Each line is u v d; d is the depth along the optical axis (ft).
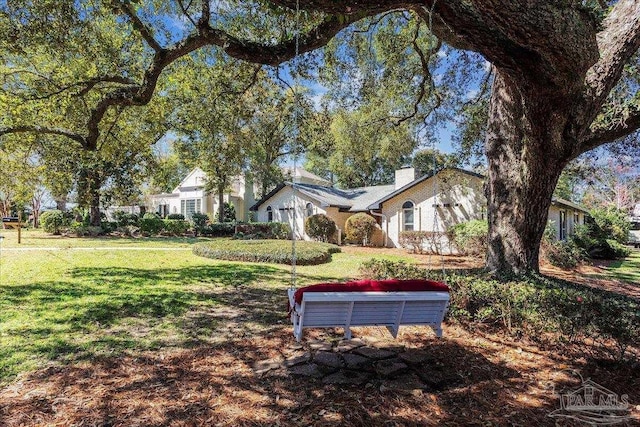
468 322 15.20
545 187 19.66
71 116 25.57
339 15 11.91
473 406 9.01
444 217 51.88
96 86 25.71
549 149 17.47
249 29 22.08
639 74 21.68
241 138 50.98
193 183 94.99
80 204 64.23
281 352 12.51
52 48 18.74
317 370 11.01
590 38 11.18
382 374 10.77
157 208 104.94
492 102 22.16
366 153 71.87
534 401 9.30
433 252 48.83
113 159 39.52
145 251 42.42
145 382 10.07
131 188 68.18
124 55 23.36
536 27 10.20
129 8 16.76
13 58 24.66
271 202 74.64
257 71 24.97
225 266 32.48
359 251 51.62
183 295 20.77
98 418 8.21
